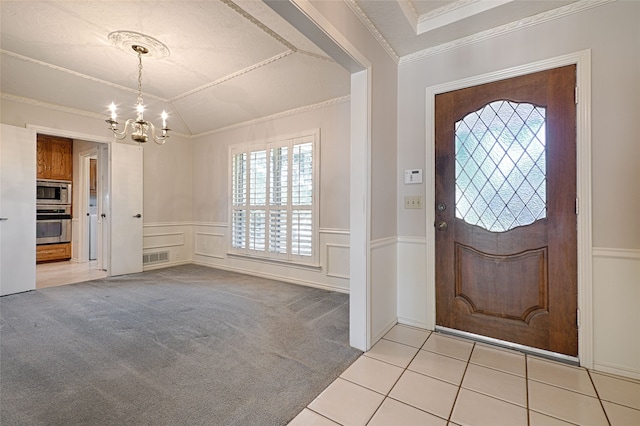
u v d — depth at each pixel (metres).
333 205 3.69
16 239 3.55
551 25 2.03
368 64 2.16
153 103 4.20
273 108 4.06
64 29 2.61
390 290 2.53
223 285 3.92
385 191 2.44
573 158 1.96
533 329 2.10
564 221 2.00
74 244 5.78
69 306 3.08
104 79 3.53
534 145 2.10
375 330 2.27
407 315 2.62
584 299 1.93
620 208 1.83
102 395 1.62
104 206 4.87
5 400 1.57
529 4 1.96
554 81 2.02
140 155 4.68
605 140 1.87
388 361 2.00
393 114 2.58
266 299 3.33
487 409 1.53
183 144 5.29
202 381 1.75
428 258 2.51
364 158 2.16
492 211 2.25
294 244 3.99
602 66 1.87
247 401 1.58
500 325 2.22
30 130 3.69
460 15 2.11
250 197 4.48
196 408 1.52
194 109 4.43
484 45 2.27
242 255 4.56
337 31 1.83
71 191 5.80
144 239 4.79
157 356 2.04
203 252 5.22
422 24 2.26
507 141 2.20
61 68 3.26
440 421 1.44
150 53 2.99
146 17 2.46
